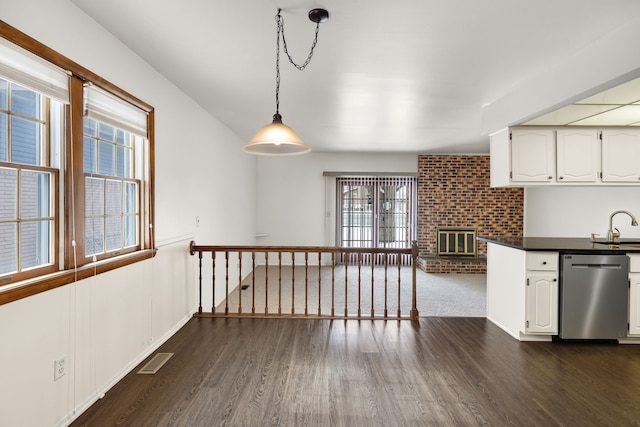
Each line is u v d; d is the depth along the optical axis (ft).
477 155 23.91
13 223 5.62
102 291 7.32
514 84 10.71
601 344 10.25
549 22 7.08
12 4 5.17
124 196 8.75
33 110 6.00
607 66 7.58
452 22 7.10
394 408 6.84
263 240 24.56
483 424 6.35
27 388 5.46
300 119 15.12
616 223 20.07
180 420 6.40
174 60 9.04
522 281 10.41
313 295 16.98
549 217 22.40
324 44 8.11
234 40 7.94
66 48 6.29
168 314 10.49
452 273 22.48
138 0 6.35
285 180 24.56
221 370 8.37
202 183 13.51
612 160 11.51
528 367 8.68
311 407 6.85
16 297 5.15
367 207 24.70
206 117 13.89
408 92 11.48
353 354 9.34
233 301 15.87
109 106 7.53
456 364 8.82
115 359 7.78
